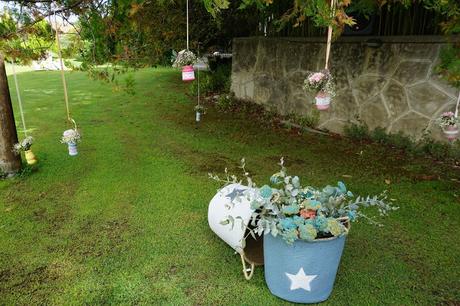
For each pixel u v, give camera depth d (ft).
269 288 6.79
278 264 6.32
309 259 6.04
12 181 11.55
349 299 6.57
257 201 6.28
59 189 11.00
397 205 9.80
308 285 6.30
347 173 11.95
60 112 20.42
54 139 15.64
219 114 20.06
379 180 11.36
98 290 6.83
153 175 11.96
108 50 12.73
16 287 6.94
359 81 15.03
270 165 12.75
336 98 16.05
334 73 15.90
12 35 10.03
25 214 9.59
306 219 6.12
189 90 26.35
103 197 10.46
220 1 7.04
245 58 21.45
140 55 13.97
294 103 18.33
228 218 6.79
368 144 14.62
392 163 12.67
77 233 8.69
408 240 8.28
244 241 6.85
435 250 7.91
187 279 7.10
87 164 12.91
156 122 18.45
